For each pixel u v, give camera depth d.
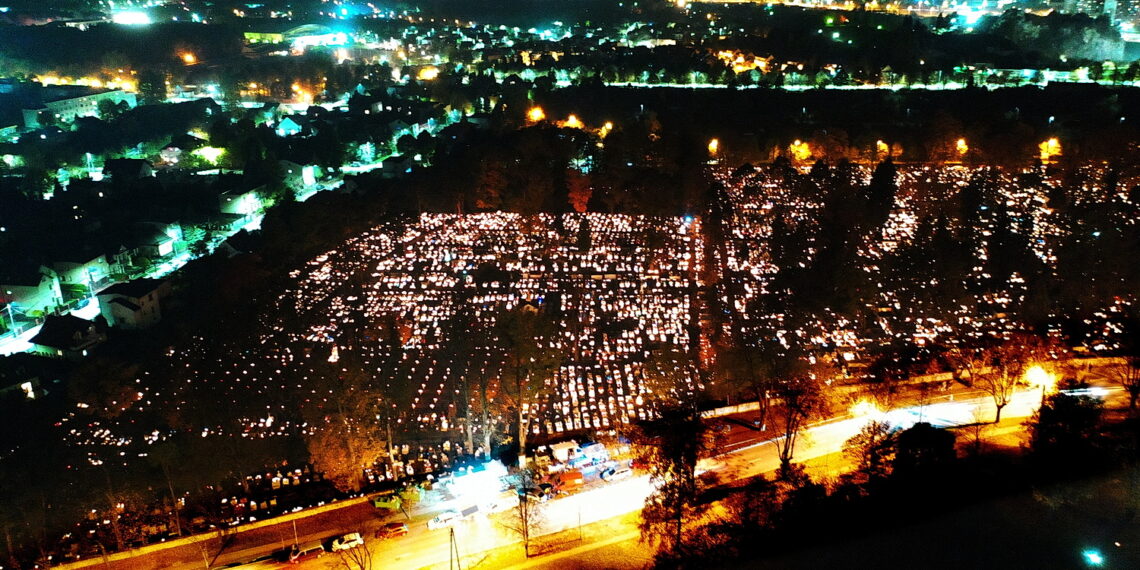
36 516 74.38
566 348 102.56
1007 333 100.75
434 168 173.88
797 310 107.75
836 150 182.88
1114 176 155.12
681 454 68.19
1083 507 63.78
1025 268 116.75
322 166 198.12
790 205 148.88
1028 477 68.00
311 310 114.75
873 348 99.50
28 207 163.25
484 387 92.31
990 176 161.62
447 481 78.44
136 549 70.62
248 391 93.50
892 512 64.75
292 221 141.62
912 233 134.25
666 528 65.31
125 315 115.38
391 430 87.31
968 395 86.69
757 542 63.03
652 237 137.38
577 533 69.06
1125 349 95.06
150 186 175.25
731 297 113.12
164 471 78.88
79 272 131.75
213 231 157.62
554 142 185.88
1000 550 59.78
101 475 79.88
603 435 85.56
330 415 86.38
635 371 97.38
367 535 71.00
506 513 72.94
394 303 116.25
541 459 80.25
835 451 78.19
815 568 59.28
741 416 86.19
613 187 160.38
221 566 67.69
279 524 73.69
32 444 85.06
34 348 109.38
